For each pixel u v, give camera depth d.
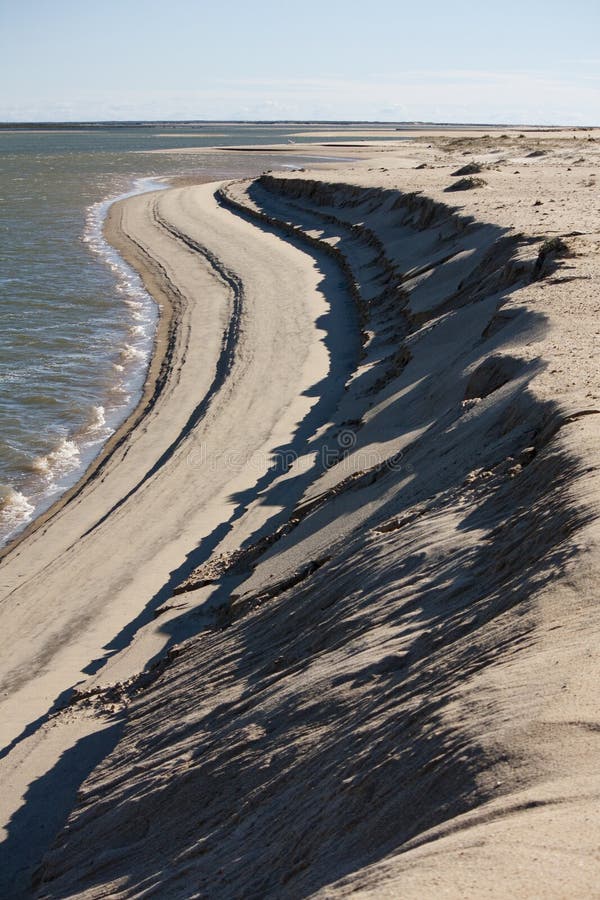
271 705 8.31
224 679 10.34
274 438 23.53
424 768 5.43
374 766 5.93
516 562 8.07
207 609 14.18
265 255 50.94
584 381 13.02
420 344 24.28
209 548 17.77
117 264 51.97
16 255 54.44
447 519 10.28
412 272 34.53
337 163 117.88
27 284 46.16
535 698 5.41
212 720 9.33
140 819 8.34
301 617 10.47
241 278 44.88
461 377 17.81
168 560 17.52
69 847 8.77
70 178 111.38
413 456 14.71
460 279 30.27
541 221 33.53
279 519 17.31
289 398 26.62
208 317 38.28
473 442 13.14
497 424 13.05
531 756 4.90
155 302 42.56
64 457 25.20
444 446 13.95
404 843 4.80
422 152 124.94
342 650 8.52
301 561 13.16
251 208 70.62
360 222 52.41
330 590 10.41
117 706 11.93
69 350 34.97
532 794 4.52
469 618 7.53
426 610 8.41
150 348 35.16
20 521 21.59
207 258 51.56
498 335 18.89
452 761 5.23
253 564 14.97
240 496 20.11
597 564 6.88
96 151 182.50
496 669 6.08
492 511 9.84
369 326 32.09
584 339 16.17
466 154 99.38
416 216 45.66
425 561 9.40
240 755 7.90
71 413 28.34
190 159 147.25
